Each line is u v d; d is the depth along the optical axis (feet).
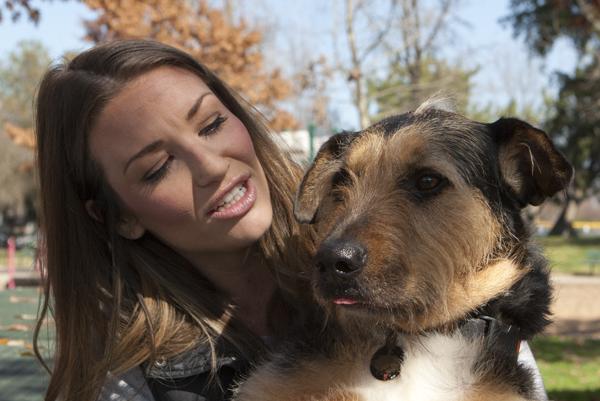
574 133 34.47
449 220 2.59
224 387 2.59
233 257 2.75
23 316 6.27
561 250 23.71
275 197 2.91
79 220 2.73
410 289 2.48
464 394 2.42
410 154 2.65
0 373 3.85
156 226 2.63
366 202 2.60
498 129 2.73
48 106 2.71
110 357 2.53
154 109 2.54
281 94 13.84
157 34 12.56
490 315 2.58
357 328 2.59
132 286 2.68
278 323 2.85
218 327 2.64
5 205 42.32
